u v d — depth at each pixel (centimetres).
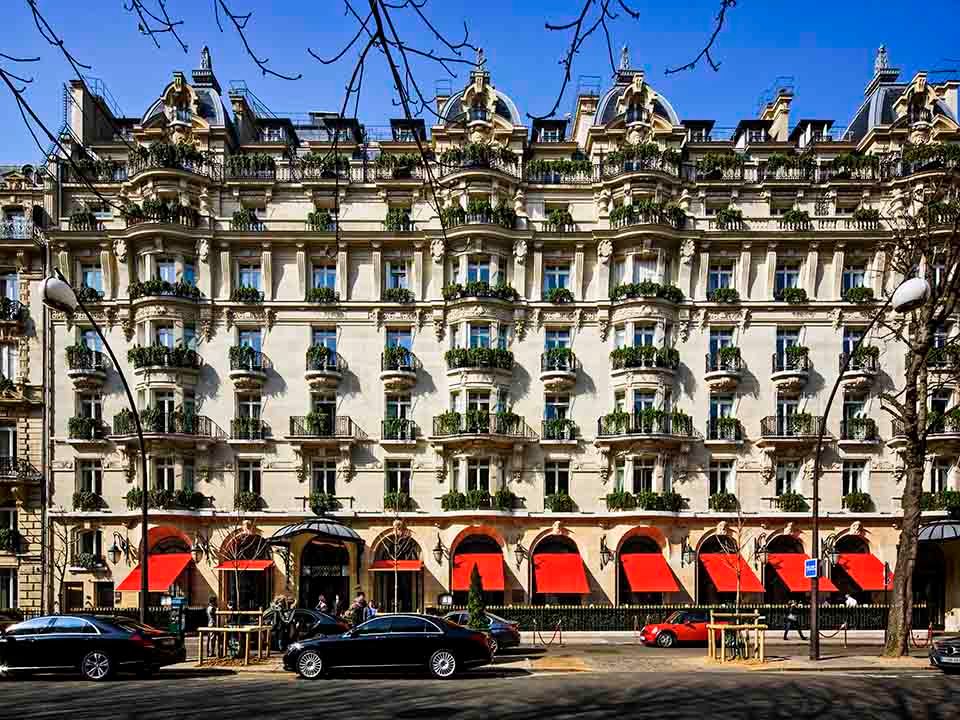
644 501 3919
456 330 4119
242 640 2703
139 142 4288
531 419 4112
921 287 2033
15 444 4066
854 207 4269
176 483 3941
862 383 4078
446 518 3972
